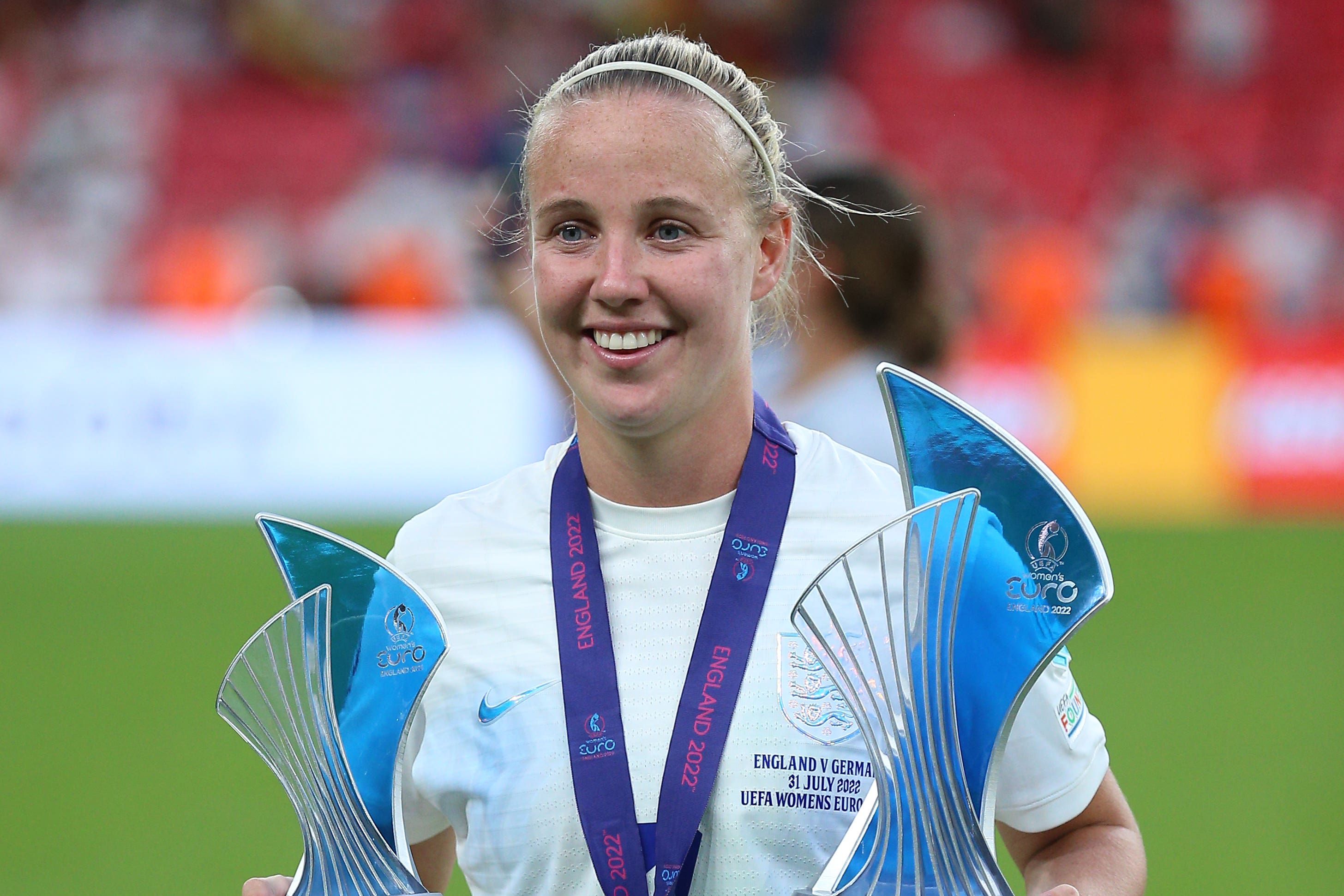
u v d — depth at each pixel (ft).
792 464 24.35
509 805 23.17
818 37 211.00
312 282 166.09
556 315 22.06
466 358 138.41
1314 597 107.65
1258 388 144.66
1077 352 145.48
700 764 22.38
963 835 20.97
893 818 21.13
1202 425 145.07
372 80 202.80
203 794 73.00
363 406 138.21
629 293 21.26
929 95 207.41
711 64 22.62
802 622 21.22
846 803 22.27
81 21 201.87
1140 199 190.39
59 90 195.52
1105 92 208.64
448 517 25.31
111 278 167.02
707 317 21.66
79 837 66.74
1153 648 94.89
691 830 22.17
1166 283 173.27
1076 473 144.77
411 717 22.85
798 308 33.12
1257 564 118.93
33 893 59.88
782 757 22.40
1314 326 146.41
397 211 175.73
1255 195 192.03
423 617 22.90
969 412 21.53
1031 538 21.06
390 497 137.59
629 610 23.58
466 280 162.40
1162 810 68.33
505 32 208.44
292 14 199.93
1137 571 116.78
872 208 41.81
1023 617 20.97
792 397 43.16
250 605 104.99
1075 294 163.73
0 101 191.93
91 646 96.27
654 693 23.09
